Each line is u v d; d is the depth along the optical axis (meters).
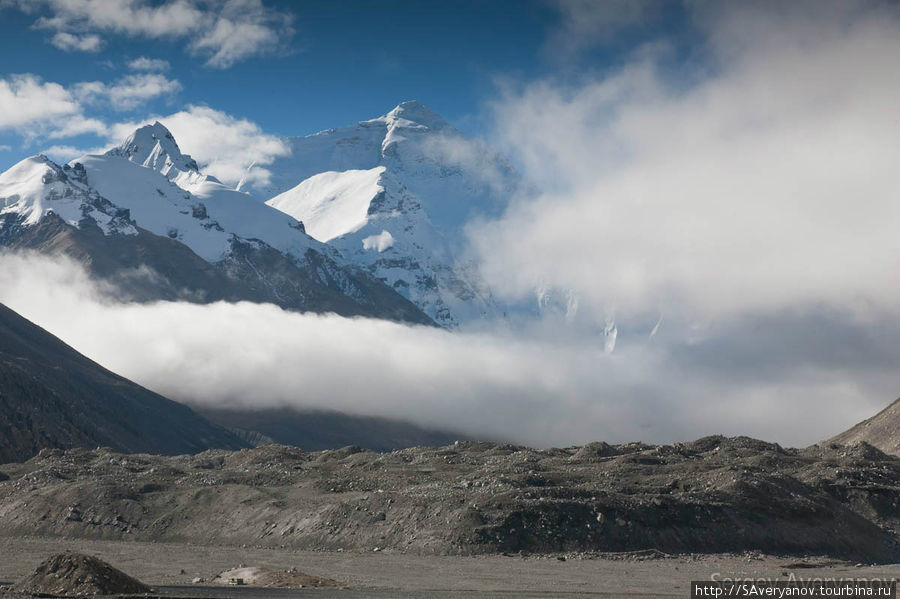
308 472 176.75
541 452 198.50
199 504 157.25
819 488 150.62
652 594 91.06
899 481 158.00
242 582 98.12
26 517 160.25
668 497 135.25
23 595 85.19
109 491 162.62
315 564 117.00
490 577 105.06
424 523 133.25
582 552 123.88
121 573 90.62
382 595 88.81
